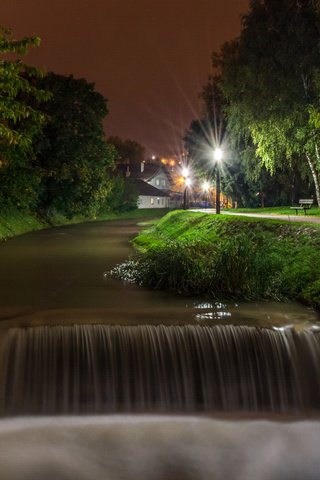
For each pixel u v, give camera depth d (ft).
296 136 92.63
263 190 166.61
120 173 273.75
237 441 26.68
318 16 87.35
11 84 55.16
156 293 45.21
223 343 31.76
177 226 96.43
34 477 23.12
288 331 31.99
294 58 91.97
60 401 29.84
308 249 48.93
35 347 30.66
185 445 26.25
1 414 28.99
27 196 127.24
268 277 43.42
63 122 150.10
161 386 30.89
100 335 31.40
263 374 31.37
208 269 45.73
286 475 23.89
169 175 428.15
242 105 99.96
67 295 44.52
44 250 84.58
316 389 31.17
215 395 31.01
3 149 102.01
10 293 45.70
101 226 160.25
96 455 25.20
